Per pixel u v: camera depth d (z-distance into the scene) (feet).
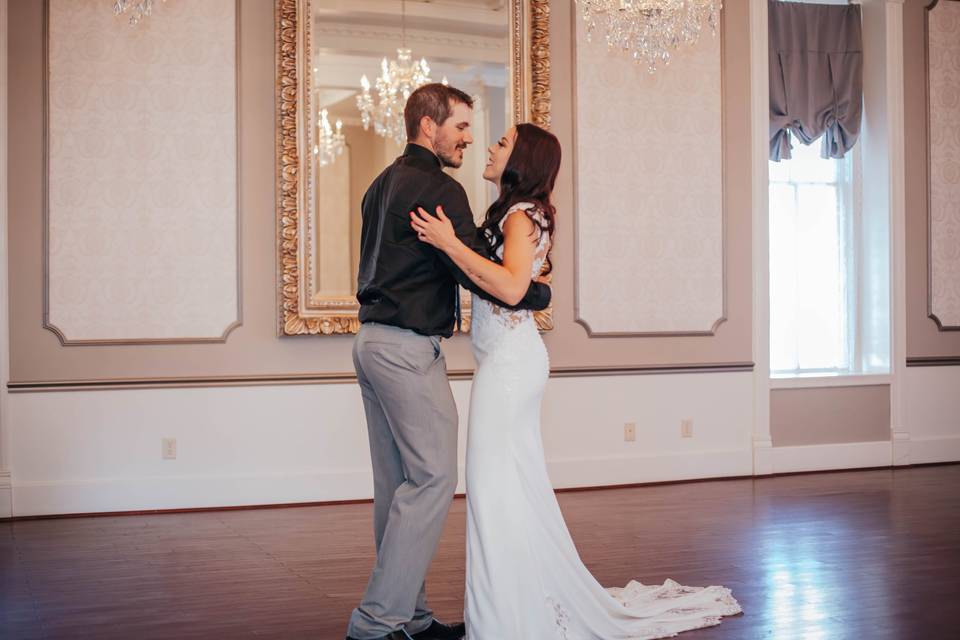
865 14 22.12
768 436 20.43
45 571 12.51
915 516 15.84
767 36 20.61
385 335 8.81
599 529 14.97
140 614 10.52
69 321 16.62
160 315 16.97
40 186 16.53
